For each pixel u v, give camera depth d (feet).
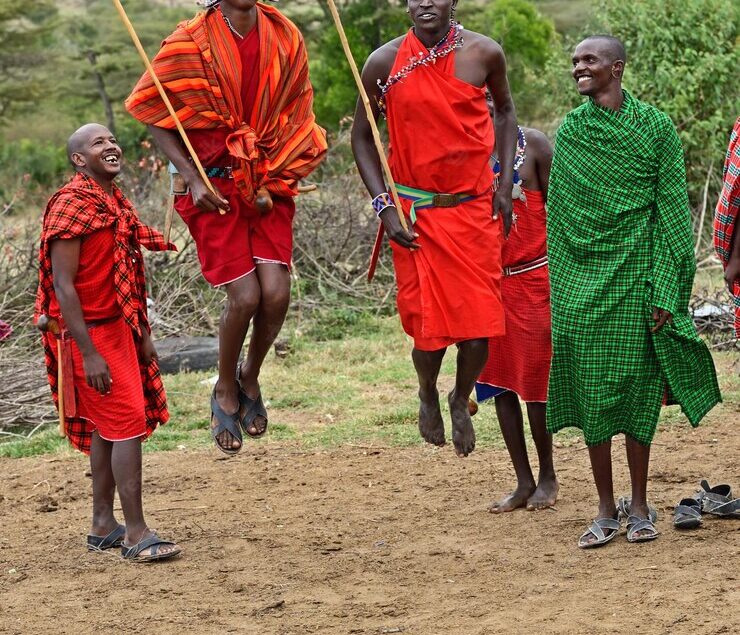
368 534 40.16
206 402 63.21
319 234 90.79
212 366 71.67
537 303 41.01
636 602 31.55
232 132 35.76
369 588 34.53
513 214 40.57
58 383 39.19
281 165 35.96
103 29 297.12
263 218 36.42
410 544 38.65
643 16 99.96
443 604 32.71
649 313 36.09
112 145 38.37
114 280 38.09
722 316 71.41
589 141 36.11
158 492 47.26
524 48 176.86
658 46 99.81
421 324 37.40
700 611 30.53
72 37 284.61
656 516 38.65
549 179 37.70
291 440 55.26
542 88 119.44
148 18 300.40
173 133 36.09
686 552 35.42
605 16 104.53
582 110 36.45
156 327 78.69
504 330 37.86
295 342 76.43
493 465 48.67
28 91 270.26
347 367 70.64
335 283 87.76
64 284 37.32
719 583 32.48
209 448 54.39
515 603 32.30
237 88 35.53
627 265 36.24
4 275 79.41
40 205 107.34
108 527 40.29
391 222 37.06
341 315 83.25
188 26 35.55
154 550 38.22
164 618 32.91
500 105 38.65
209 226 36.32
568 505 42.09
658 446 49.24
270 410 61.82
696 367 37.14
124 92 275.59
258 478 48.83
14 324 75.36
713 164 99.35
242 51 35.68
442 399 60.75
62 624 32.83
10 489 49.24
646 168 35.86
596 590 32.81
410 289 37.60
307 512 43.39
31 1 282.56
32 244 79.05
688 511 37.65
